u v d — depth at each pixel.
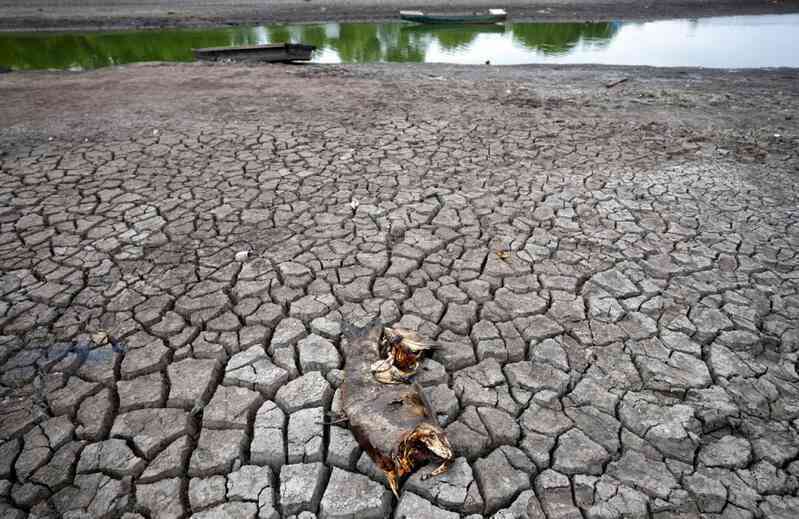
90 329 3.79
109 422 3.07
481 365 3.50
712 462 2.85
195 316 3.94
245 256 4.71
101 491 2.66
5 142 7.67
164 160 7.02
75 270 4.52
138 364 3.46
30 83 11.90
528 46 20.52
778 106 10.53
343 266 4.62
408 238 5.08
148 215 5.50
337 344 3.67
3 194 5.94
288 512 2.59
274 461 2.83
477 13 24.56
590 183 6.39
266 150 7.41
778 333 3.84
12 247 4.87
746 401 3.24
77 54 17.31
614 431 3.03
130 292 4.21
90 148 7.45
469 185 6.30
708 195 6.07
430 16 23.25
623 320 3.96
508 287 4.34
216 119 8.88
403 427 2.68
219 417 3.08
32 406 3.13
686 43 21.44
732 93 11.77
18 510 2.56
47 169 6.68
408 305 4.11
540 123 8.91
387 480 2.73
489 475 2.75
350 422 2.88
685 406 3.20
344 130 8.33
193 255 4.76
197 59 14.80
